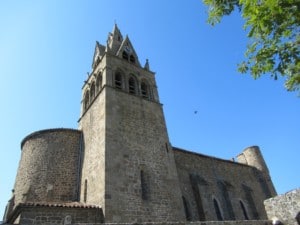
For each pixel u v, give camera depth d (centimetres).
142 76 2934
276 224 1491
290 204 1499
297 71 761
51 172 2286
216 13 794
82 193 2134
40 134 2564
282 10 643
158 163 2234
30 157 2436
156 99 2797
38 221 1501
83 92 3092
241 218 2902
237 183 3309
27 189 2184
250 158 3953
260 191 3494
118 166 1948
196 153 3152
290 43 719
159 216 1897
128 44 3256
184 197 2598
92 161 2158
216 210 2773
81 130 2684
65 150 2462
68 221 1307
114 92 2453
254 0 642
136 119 2402
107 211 1670
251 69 771
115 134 2130
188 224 1195
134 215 1775
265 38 743
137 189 1925
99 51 3130
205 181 2870
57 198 2148
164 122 2631
